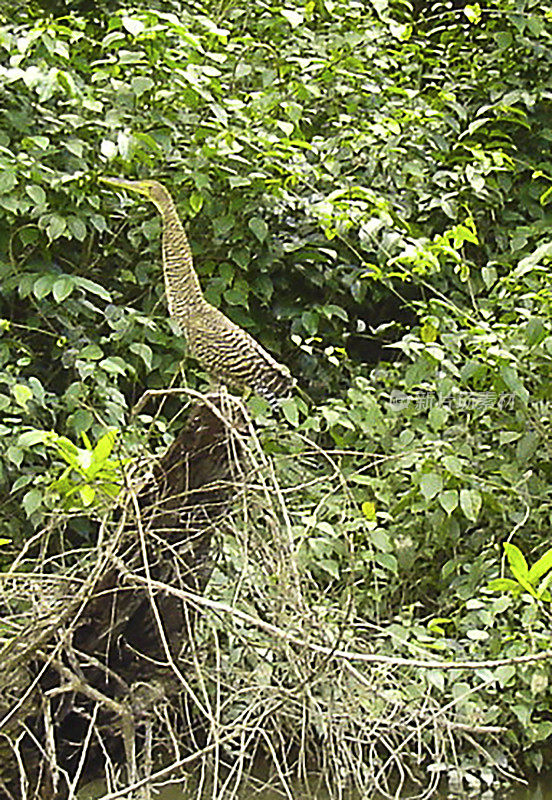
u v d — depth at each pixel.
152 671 6.96
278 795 7.30
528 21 12.61
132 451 8.92
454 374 10.07
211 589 7.44
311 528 8.77
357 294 11.30
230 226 10.77
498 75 12.90
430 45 14.80
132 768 6.13
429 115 11.99
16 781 6.86
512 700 9.33
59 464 9.13
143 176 10.77
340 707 6.20
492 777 9.02
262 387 7.44
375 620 9.20
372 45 12.92
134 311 10.38
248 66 11.16
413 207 12.20
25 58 10.58
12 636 6.86
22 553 6.68
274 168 11.09
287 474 9.70
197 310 7.51
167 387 10.70
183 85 10.43
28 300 10.56
